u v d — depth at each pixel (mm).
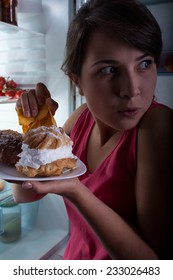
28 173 507
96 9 518
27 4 1346
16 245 1464
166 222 548
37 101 656
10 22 1216
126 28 479
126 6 500
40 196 745
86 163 748
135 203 626
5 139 649
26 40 1446
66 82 1364
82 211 534
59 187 501
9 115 1583
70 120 894
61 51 1345
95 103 558
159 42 528
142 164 560
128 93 508
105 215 535
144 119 584
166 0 1041
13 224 1477
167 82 1115
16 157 600
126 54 494
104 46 498
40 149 511
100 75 524
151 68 536
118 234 533
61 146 535
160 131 551
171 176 548
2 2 1187
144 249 532
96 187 648
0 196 1405
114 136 670
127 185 618
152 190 538
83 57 552
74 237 789
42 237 1535
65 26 1307
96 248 701
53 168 514
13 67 1536
